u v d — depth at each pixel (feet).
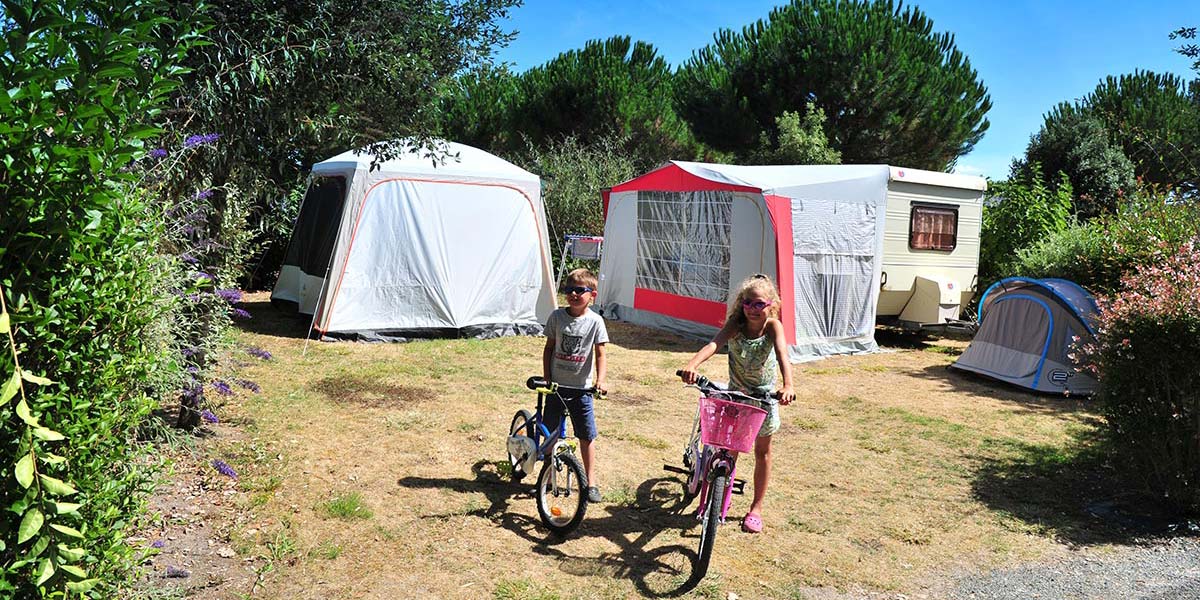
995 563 13.80
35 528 6.03
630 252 41.63
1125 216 35.47
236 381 19.43
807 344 33.35
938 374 30.73
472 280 33.71
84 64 6.24
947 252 38.93
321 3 15.47
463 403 22.84
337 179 32.94
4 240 6.47
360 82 16.62
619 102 74.23
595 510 15.33
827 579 13.00
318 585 11.85
